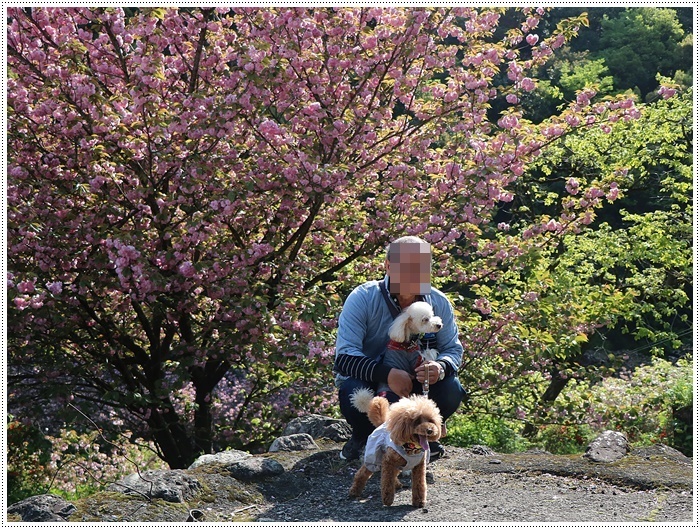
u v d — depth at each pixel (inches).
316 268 338.6
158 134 274.5
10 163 275.3
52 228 279.9
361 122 300.8
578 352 352.2
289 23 289.1
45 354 318.0
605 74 1110.4
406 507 142.3
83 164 289.7
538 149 323.0
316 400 334.0
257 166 298.5
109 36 299.9
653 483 157.1
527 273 368.8
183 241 282.7
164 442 334.6
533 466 171.0
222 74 313.3
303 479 163.5
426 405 132.4
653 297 589.3
